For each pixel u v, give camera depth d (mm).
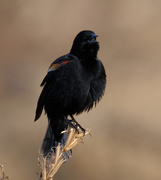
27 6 29984
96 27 29234
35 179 18688
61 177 18344
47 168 7688
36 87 26172
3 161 19281
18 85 26266
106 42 28047
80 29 29453
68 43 29188
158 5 28906
